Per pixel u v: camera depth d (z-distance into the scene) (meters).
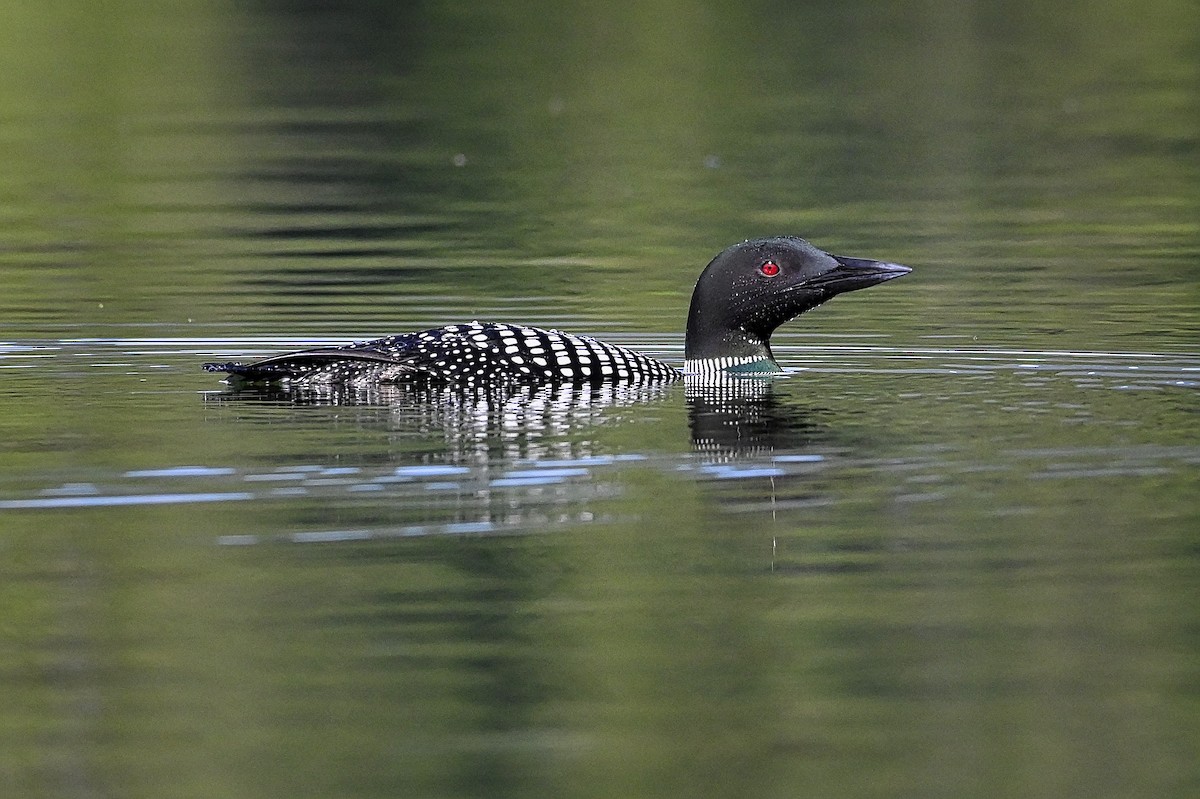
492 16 39.19
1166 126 27.92
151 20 37.78
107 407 11.91
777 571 8.80
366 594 8.45
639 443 10.98
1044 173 24.61
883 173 24.77
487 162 25.58
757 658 7.77
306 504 9.69
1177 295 16.78
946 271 18.33
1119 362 13.62
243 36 36.28
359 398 12.20
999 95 30.73
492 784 6.68
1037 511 9.63
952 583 8.64
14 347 14.38
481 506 9.70
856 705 7.37
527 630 8.05
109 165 25.11
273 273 18.30
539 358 12.58
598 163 25.52
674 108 29.69
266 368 12.48
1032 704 7.35
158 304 16.53
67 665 7.66
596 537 9.28
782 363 13.73
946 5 40.28
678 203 22.77
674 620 8.18
